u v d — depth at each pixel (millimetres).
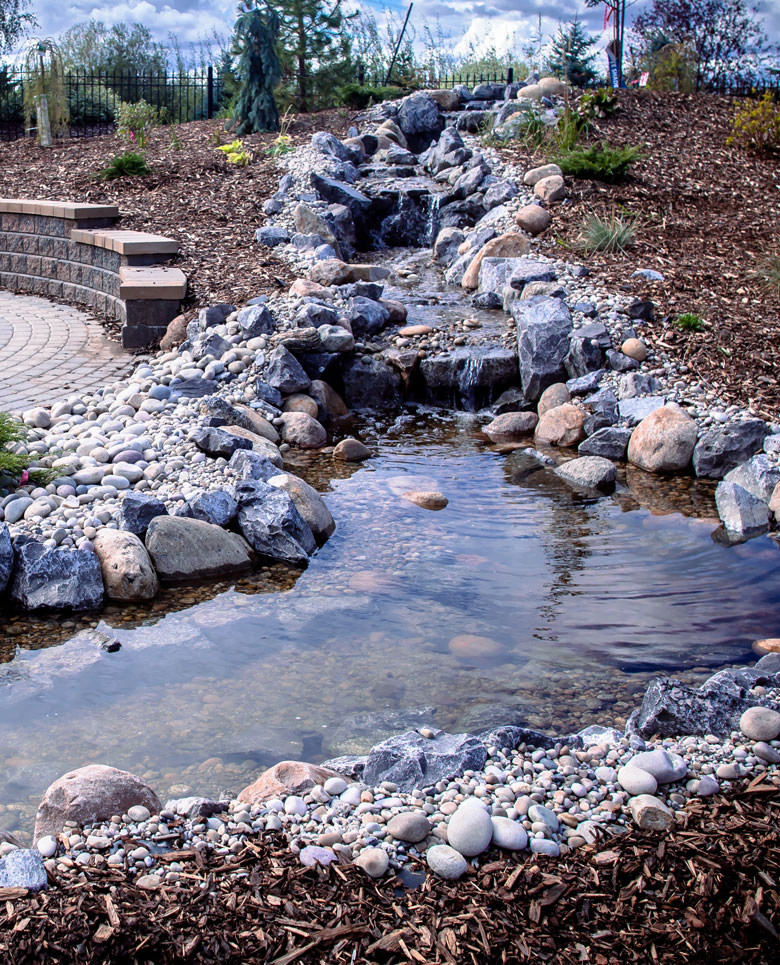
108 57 22031
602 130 13859
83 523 4980
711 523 5598
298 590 4715
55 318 9664
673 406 6789
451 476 6391
